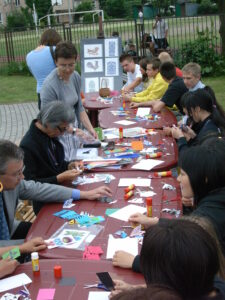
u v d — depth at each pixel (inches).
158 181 104.6
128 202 93.3
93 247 74.9
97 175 111.0
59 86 140.3
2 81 507.2
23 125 294.4
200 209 68.7
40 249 75.5
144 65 255.6
